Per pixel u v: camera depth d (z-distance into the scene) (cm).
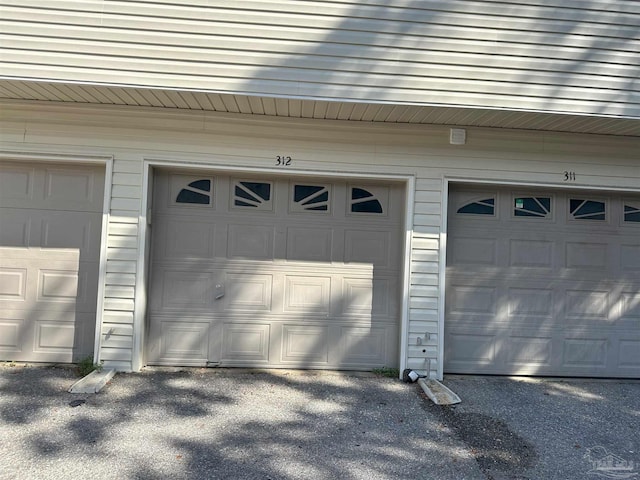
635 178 530
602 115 445
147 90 425
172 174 517
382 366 530
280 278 525
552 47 440
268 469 317
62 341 508
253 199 526
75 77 411
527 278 541
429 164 515
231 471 312
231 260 522
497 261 539
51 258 509
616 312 545
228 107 476
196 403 422
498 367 537
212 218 521
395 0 430
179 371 503
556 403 459
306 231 529
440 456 345
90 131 490
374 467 326
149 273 511
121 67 414
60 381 459
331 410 420
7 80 409
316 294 528
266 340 523
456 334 535
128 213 493
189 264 518
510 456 349
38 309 507
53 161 497
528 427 402
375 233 533
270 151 504
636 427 409
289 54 425
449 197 536
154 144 495
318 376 508
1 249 505
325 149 507
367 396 457
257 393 452
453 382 509
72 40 410
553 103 441
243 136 501
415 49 433
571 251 545
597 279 546
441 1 434
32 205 508
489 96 437
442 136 514
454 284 536
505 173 519
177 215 518
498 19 437
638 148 529
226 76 421
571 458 349
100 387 442
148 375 485
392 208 534
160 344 514
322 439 364
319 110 472
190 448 340
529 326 539
